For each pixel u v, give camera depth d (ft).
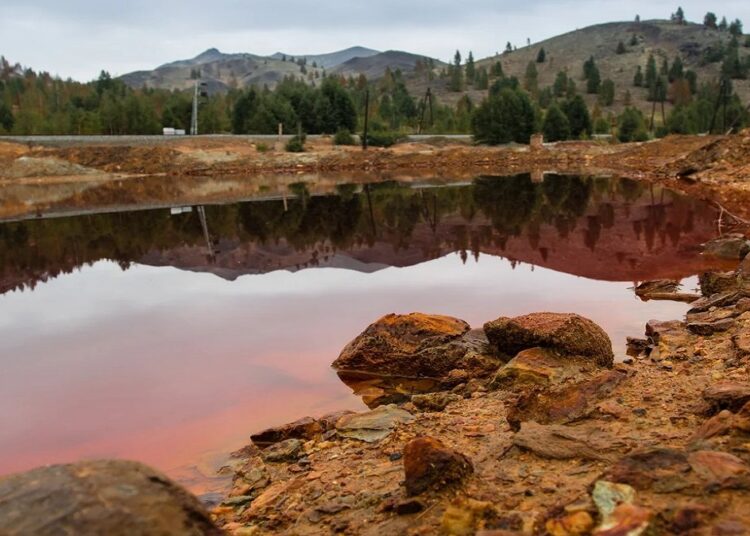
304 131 299.38
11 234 82.74
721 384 18.75
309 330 36.42
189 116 308.40
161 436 23.61
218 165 223.92
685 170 137.69
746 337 25.13
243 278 51.80
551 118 288.92
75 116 291.79
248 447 22.30
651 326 30.50
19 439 23.77
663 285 41.27
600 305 38.04
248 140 261.65
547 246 61.11
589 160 231.09
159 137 249.14
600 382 21.04
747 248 50.57
